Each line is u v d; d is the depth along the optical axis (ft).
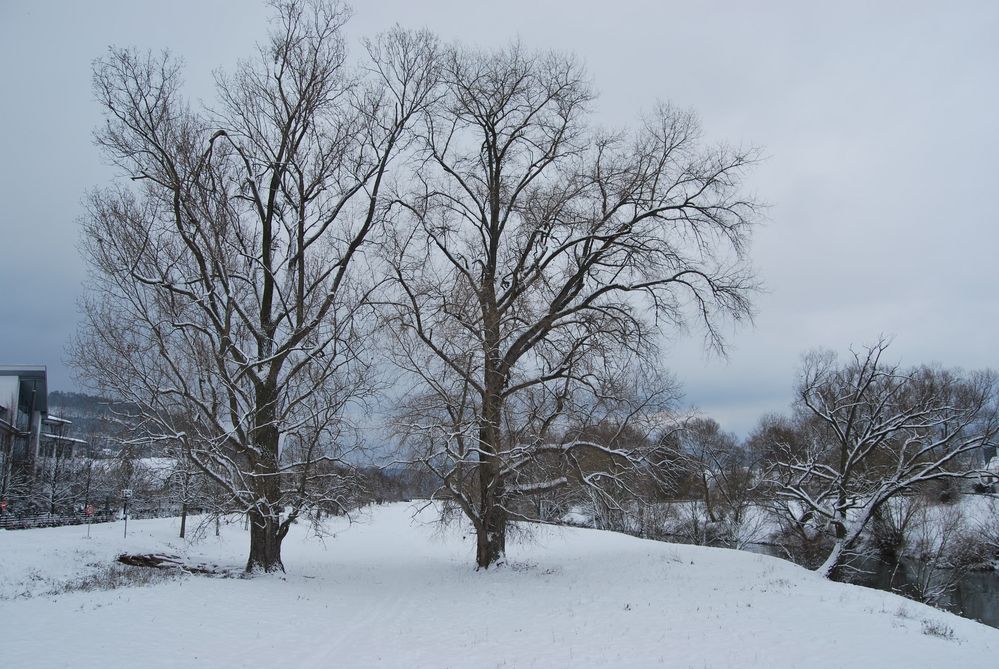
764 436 148.46
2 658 32.48
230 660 34.73
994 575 122.21
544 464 70.74
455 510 73.67
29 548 83.35
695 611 48.34
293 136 67.92
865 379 99.86
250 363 62.75
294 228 68.80
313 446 67.10
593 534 116.37
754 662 35.40
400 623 46.98
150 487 105.70
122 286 60.75
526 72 74.02
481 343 65.67
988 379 130.31
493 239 76.28
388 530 162.40
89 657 33.35
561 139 75.00
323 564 84.74
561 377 68.85
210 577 63.26
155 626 40.50
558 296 72.69
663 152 71.56
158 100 62.69
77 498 158.10
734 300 71.31
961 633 45.52
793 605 50.03
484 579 65.67
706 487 137.59
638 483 72.54
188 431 64.95
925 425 91.56
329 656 36.99
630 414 69.41
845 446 98.99
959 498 120.16
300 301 66.64
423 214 73.97
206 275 61.98
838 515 93.25
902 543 113.29
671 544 102.12
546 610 50.65
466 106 73.26
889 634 41.86
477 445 69.82
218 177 65.67
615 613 48.60
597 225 70.49
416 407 67.21
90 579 61.31
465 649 39.09
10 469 151.02
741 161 70.90
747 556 79.61
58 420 211.20
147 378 61.11
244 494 63.46
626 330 68.23
